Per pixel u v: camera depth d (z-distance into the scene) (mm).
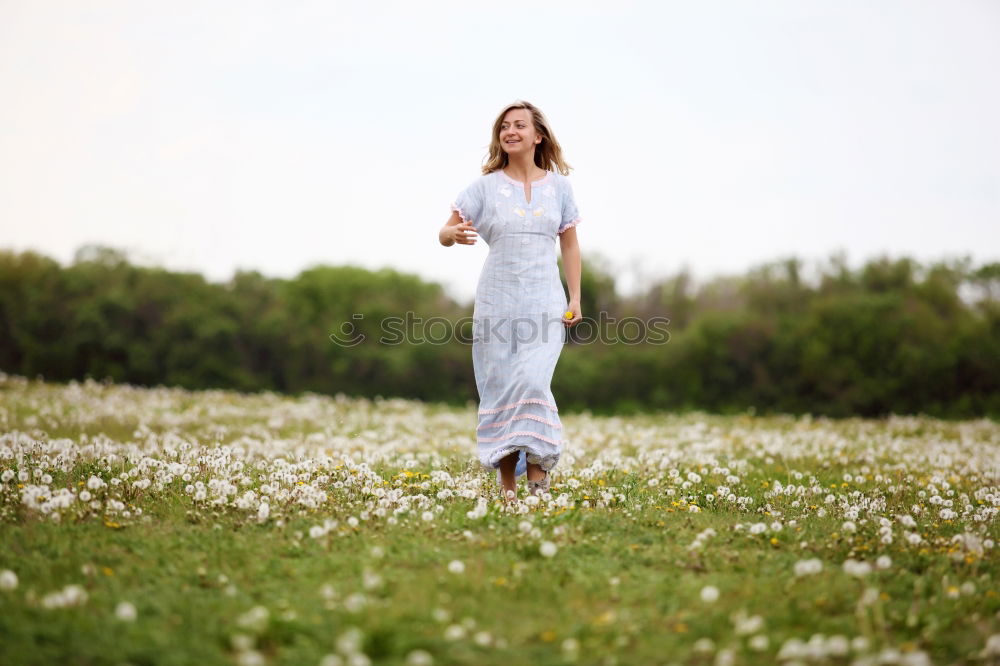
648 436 13219
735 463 10070
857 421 21469
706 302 31969
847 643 4262
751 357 29359
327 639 4109
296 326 29906
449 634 4176
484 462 7152
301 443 11219
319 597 4699
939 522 6914
